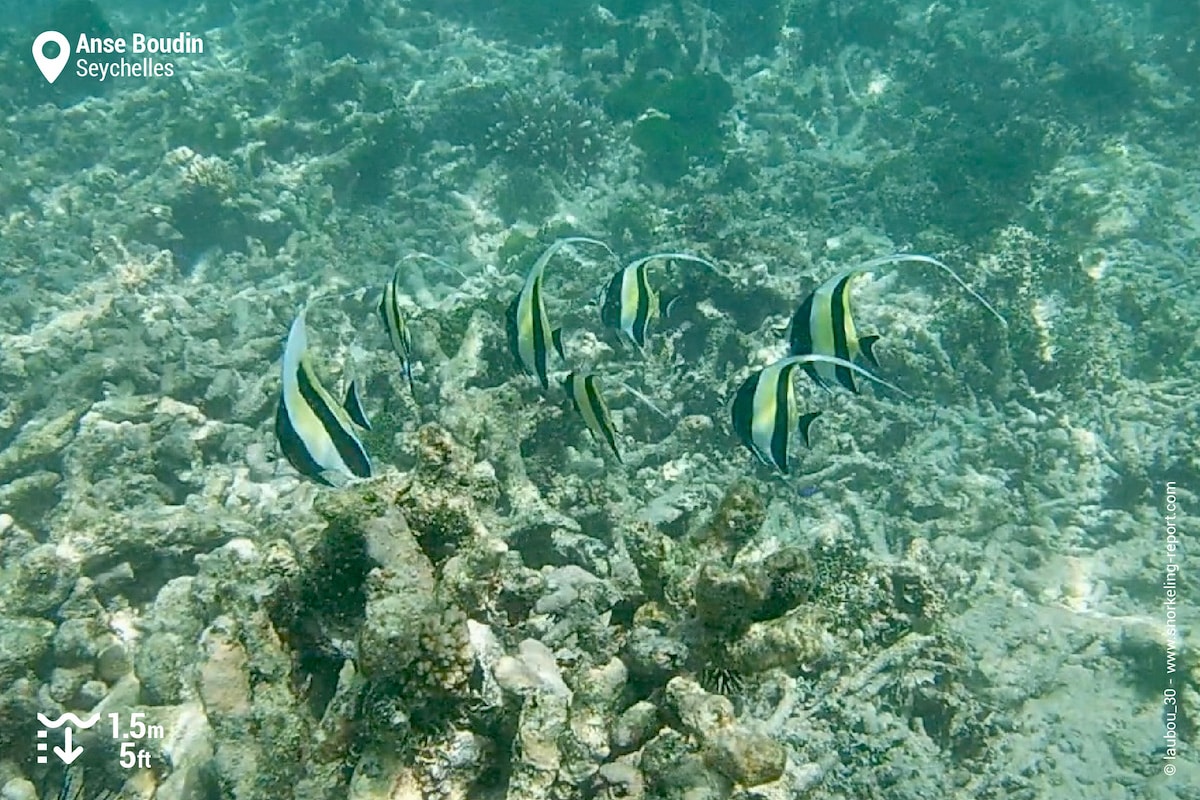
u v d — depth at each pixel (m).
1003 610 1.48
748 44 3.80
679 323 1.91
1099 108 3.47
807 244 2.51
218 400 1.73
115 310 1.98
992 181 2.79
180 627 1.08
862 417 1.86
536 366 1.09
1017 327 2.07
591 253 2.41
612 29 3.58
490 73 3.53
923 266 2.37
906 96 3.55
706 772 0.70
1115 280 2.52
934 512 1.74
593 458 1.49
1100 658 1.43
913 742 1.10
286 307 2.14
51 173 2.99
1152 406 2.06
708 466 1.67
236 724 0.79
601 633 0.91
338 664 0.84
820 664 1.11
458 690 0.71
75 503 1.38
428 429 0.84
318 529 0.90
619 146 3.01
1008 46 3.85
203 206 2.52
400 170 2.88
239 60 3.69
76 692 1.07
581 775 0.73
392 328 1.12
